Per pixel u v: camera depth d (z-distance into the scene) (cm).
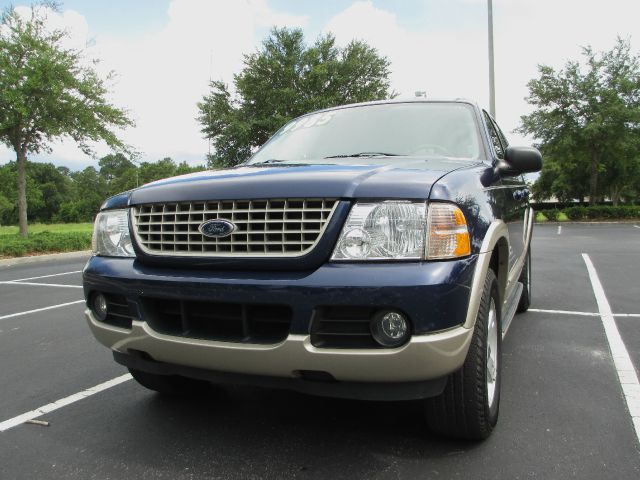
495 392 283
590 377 363
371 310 220
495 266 307
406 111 387
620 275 831
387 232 223
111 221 283
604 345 440
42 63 1684
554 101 3103
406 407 314
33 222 11994
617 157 3105
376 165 268
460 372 246
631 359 402
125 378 392
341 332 224
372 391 228
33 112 1766
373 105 407
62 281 983
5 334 550
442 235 223
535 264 988
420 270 217
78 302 734
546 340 458
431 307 214
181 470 250
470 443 268
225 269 240
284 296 224
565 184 5200
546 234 1942
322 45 3450
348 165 269
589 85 2986
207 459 259
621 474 237
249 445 272
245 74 3400
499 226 270
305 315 222
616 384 349
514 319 539
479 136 355
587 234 1895
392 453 259
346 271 220
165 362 262
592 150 3133
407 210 224
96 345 495
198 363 247
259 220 236
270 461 255
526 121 3189
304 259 226
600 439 270
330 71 3391
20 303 743
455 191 237
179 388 336
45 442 286
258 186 240
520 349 432
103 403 340
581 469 241
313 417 305
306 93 3381
